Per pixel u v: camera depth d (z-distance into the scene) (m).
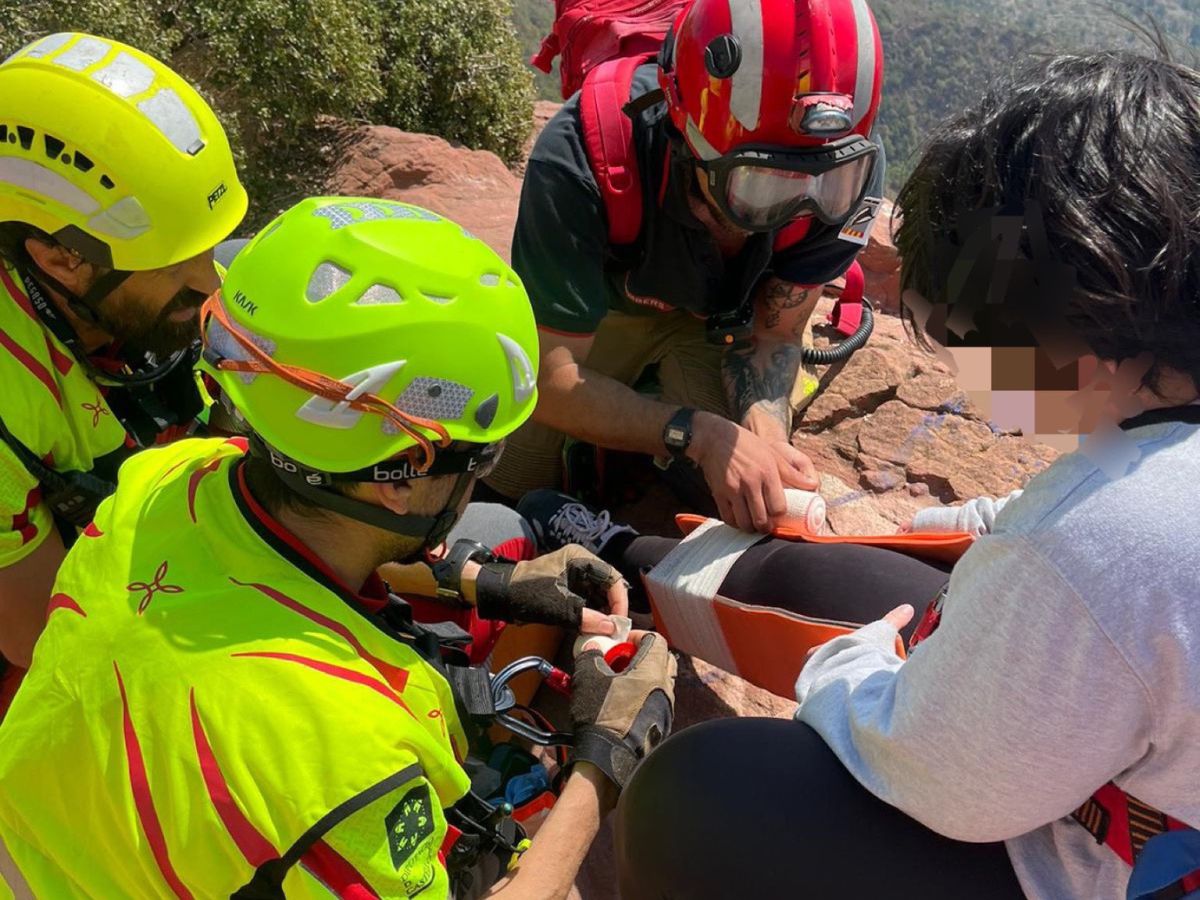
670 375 2.95
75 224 1.84
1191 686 1.03
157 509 1.42
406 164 6.44
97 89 1.86
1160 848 1.18
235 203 2.08
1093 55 1.12
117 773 1.25
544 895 1.50
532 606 1.94
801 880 1.42
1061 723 1.09
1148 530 1.02
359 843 1.21
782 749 1.50
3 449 1.83
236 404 1.34
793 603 1.99
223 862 1.22
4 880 1.41
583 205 2.38
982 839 1.28
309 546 1.39
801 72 2.08
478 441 1.34
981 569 1.14
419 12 10.16
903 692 1.25
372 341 1.28
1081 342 1.08
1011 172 1.09
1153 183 1.00
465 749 1.58
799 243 2.60
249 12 8.08
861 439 3.11
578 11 2.93
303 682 1.23
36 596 1.94
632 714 1.70
